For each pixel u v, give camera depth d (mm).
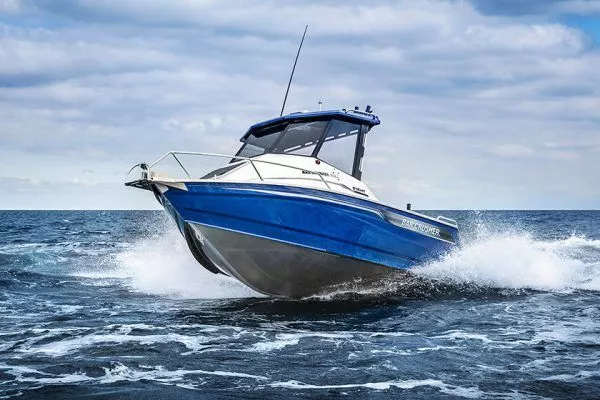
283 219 11445
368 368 7773
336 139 12547
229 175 11867
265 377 7375
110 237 34688
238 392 6809
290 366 7863
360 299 13008
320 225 11742
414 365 7910
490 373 7547
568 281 15195
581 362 8016
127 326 10211
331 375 7465
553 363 7980
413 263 13336
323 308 12039
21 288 14734
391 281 13352
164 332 9789
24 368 7664
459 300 13031
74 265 19547
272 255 11773
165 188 11125
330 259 12125
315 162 12219
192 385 7043
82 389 6855
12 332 9719
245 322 10680
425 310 11930
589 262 19734
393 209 12602
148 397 6605
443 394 6773
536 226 47500
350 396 6711
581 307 12375
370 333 9891
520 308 12234
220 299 13055
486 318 11195
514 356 8367
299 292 12781
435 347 8914
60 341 9086
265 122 12453
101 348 8672
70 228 47500
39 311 11719
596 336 9617
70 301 12898
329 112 12469
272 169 11914
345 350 8711
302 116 12367
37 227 49500
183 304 12469
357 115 12633
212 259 12445
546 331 10039
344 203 11859
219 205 11141
